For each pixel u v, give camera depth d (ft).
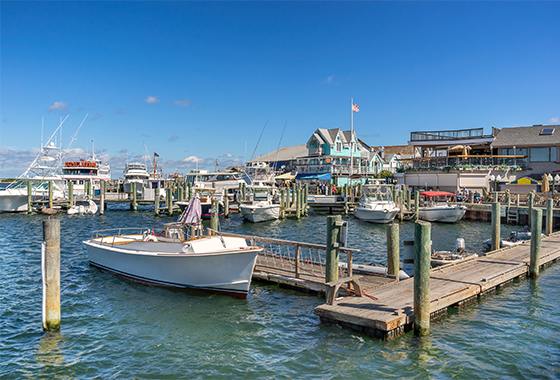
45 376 27.89
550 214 77.82
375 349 31.22
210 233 56.75
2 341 33.14
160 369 28.84
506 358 29.89
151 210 155.53
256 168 173.17
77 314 39.40
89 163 183.83
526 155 152.56
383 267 48.57
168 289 47.21
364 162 239.71
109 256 53.01
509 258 56.03
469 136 156.66
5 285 48.16
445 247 76.79
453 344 32.07
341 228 37.47
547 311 39.55
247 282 43.47
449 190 141.38
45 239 34.22
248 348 32.09
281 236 92.94
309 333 34.71
